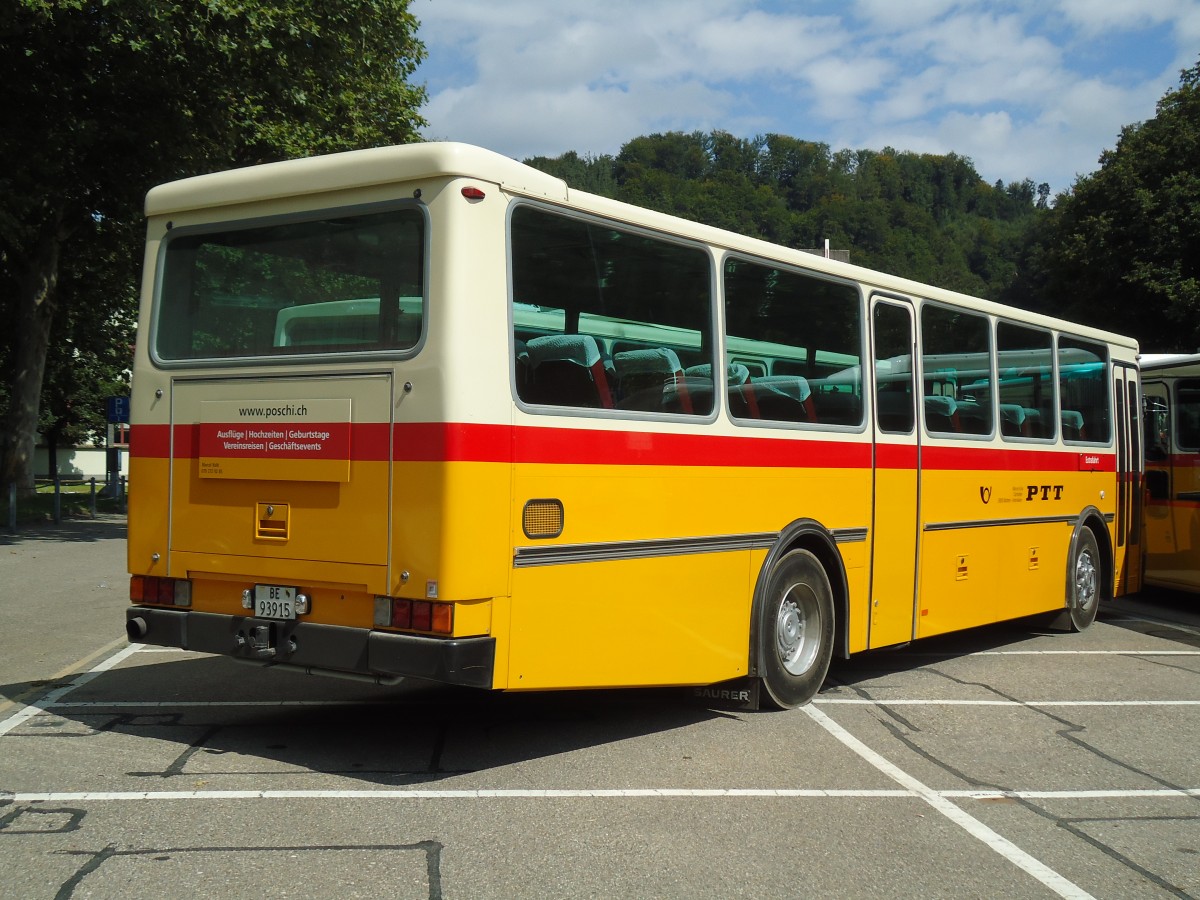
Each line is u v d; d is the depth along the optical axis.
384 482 5.48
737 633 6.91
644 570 6.23
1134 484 12.20
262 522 5.89
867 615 8.08
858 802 5.52
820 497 7.58
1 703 7.13
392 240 5.61
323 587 5.69
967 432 9.27
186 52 18.94
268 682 7.88
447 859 4.53
